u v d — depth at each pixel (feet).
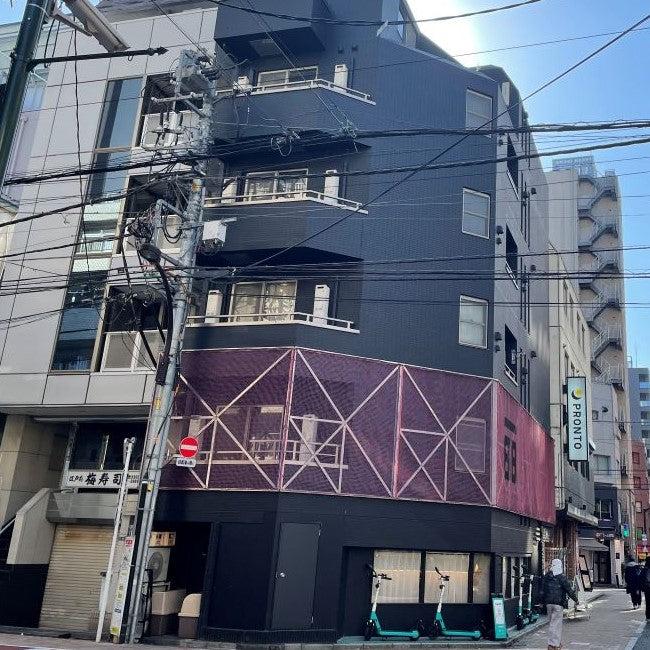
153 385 60.34
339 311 60.23
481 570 58.75
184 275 52.95
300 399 54.29
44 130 71.10
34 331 65.51
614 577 176.86
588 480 132.67
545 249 104.27
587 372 140.46
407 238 62.59
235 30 67.31
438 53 82.43
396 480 55.36
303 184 64.85
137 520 49.11
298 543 51.29
